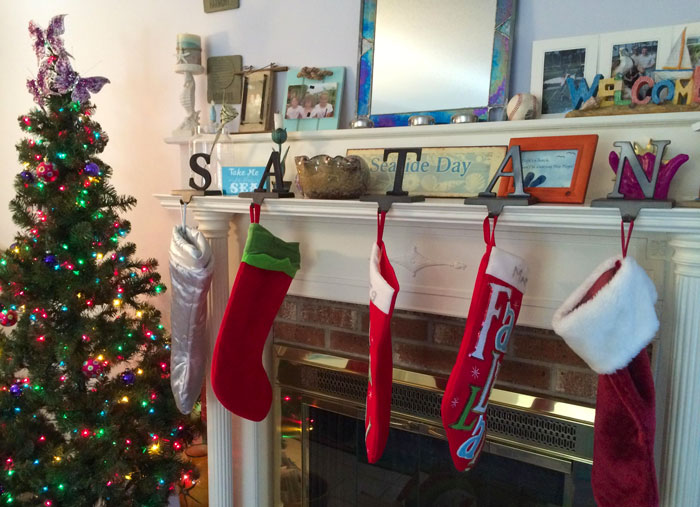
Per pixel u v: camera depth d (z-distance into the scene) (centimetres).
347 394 157
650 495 97
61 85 157
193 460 210
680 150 105
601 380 100
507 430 133
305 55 155
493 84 126
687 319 101
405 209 116
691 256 99
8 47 232
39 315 164
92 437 165
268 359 171
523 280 111
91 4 198
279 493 176
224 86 169
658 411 116
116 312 181
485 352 109
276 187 136
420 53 135
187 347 153
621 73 111
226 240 161
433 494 151
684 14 108
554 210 102
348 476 164
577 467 126
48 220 164
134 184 202
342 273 149
